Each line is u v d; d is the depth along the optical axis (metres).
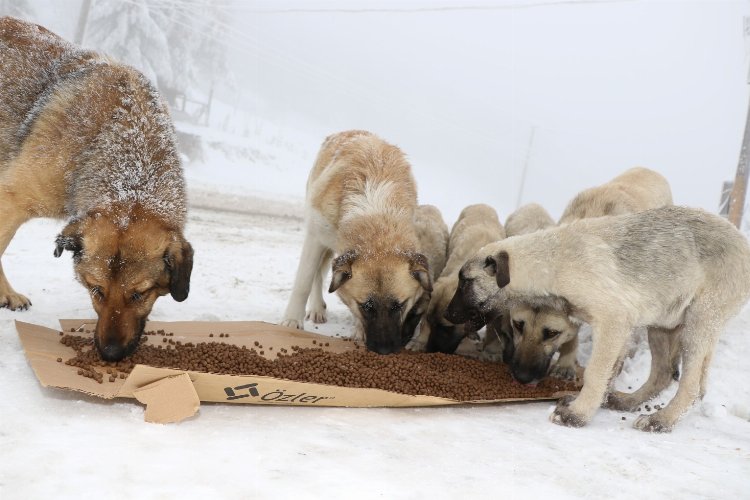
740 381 2.43
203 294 3.12
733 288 2.10
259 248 4.78
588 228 2.21
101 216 1.89
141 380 1.74
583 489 1.65
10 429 1.60
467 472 1.66
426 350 2.57
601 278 2.10
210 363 2.01
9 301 2.46
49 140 2.05
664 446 1.96
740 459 1.91
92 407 1.76
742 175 7.59
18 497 1.38
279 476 1.54
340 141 2.81
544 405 2.23
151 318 2.61
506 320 2.42
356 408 1.98
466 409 2.10
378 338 2.36
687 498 1.66
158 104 2.16
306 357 2.17
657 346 2.29
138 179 1.98
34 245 3.59
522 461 1.75
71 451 1.54
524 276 2.24
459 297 2.39
